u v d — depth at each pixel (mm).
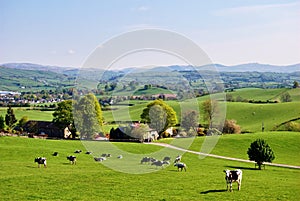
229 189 34188
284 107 130000
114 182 35625
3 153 58000
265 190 34562
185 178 39281
